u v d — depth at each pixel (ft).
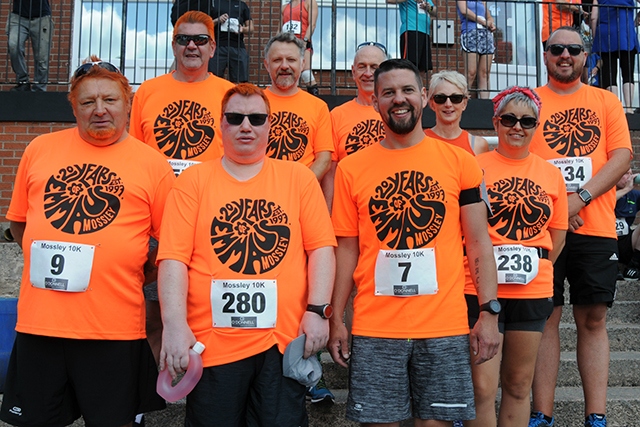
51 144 9.44
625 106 23.68
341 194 9.65
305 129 12.80
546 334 11.92
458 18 25.61
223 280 8.54
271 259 8.67
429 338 8.82
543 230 10.36
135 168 9.27
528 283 10.07
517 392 10.25
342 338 9.44
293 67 12.84
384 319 8.99
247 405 8.79
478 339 9.09
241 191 8.93
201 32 11.84
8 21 22.40
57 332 8.65
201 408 8.41
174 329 8.34
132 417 9.03
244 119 8.88
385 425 8.94
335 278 9.61
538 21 23.94
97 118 9.04
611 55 23.58
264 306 8.53
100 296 8.82
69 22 25.36
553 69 12.30
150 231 9.52
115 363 8.89
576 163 11.94
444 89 11.79
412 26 23.25
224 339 8.49
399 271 8.96
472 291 10.02
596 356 11.85
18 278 17.57
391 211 9.13
